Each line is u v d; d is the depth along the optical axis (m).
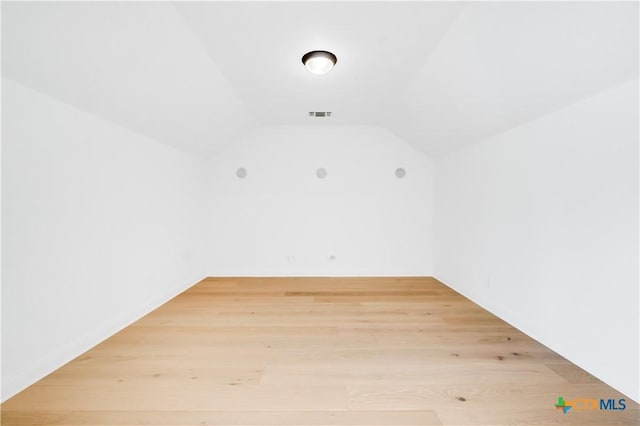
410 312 2.73
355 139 4.13
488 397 1.49
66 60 1.52
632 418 1.34
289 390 1.54
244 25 1.74
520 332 2.29
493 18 1.49
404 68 2.28
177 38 1.75
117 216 2.32
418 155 4.14
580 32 1.31
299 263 4.16
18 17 1.22
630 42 1.25
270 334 2.24
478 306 2.90
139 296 2.61
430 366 1.78
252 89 2.72
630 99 1.48
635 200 1.46
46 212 1.70
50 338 1.71
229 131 3.64
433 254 4.15
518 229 2.35
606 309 1.61
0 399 1.44
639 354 1.44
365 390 1.55
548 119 2.03
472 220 3.09
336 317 2.60
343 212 4.16
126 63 1.74
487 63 1.82
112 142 2.26
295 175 4.14
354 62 2.21
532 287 2.19
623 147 1.51
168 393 1.51
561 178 1.91
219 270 4.15
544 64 1.59
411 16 1.66
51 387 1.55
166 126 2.73
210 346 2.04
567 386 1.58
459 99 2.39
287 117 3.68
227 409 1.40
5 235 1.48
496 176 2.66
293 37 1.87
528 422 1.32
